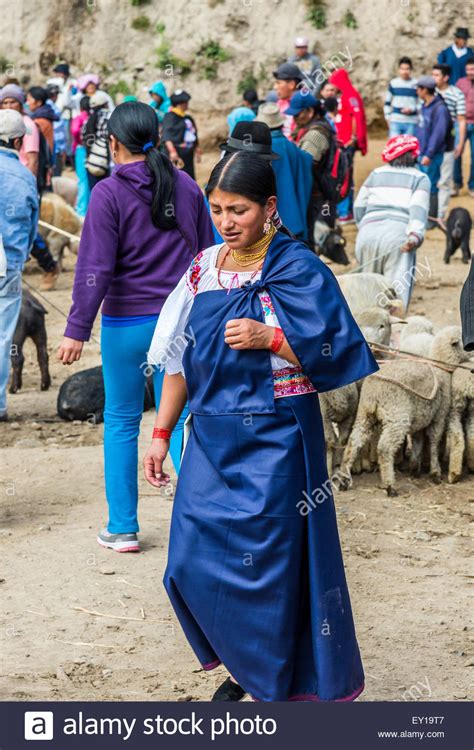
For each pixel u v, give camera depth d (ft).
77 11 98.17
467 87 71.41
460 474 27.22
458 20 91.40
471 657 18.44
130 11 97.14
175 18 96.02
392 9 92.12
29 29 99.30
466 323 16.25
